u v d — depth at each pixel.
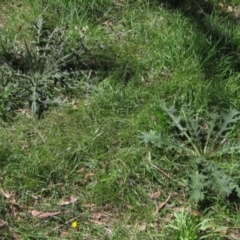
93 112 4.79
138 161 4.48
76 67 5.11
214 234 4.05
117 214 4.23
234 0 5.88
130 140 4.62
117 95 4.89
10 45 5.29
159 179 4.39
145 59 5.22
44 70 5.00
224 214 4.20
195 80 5.02
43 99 4.86
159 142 4.49
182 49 5.26
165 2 5.77
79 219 4.19
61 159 4.48
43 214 4.18
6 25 5.50
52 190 4.32
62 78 4.98
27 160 4.44
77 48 5.25
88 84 4.96
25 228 4.12
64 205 4.25
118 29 5.54
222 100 4.91
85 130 4.68
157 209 4.25
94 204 4.27
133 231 4.13
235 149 4.52
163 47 5.32
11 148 4.54
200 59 5.19
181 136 4.67
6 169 4.41
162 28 5.53
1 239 4.07
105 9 5.71
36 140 4.61
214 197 4.25
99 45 5.26
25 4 5.71
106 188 4.32
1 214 4.18
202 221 4.09
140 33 5.47
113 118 4.74
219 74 5.15
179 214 4.11
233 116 4.61
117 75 5.07
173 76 5.09
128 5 5.72
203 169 4.32
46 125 4.71
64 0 5.63
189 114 4.68
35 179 4.36
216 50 5.31
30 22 5.52
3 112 4.75
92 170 4.45
